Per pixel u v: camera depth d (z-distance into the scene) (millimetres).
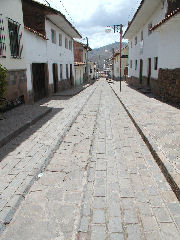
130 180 3713
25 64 10336
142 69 18812
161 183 3594
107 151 4977
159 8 13000
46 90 14430
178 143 4898
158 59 12852
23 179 3828
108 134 6199
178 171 3629
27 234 2633
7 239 2564
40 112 8477
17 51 9617
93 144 5441
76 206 3121
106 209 2998
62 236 2592
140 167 4172
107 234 2574
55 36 16172
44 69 14102
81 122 7754
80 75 29906
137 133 6199
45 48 13773
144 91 15500
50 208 3088
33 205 3158
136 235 2541
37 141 5688
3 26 8203
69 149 5250
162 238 2490
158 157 4246
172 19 9141
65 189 3547
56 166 4363
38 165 4348
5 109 8406
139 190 3410
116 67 43750
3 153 4945
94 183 3650
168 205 3041
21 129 6414
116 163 4367
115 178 3793
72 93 16250
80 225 2725
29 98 11023
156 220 2766
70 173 4070
